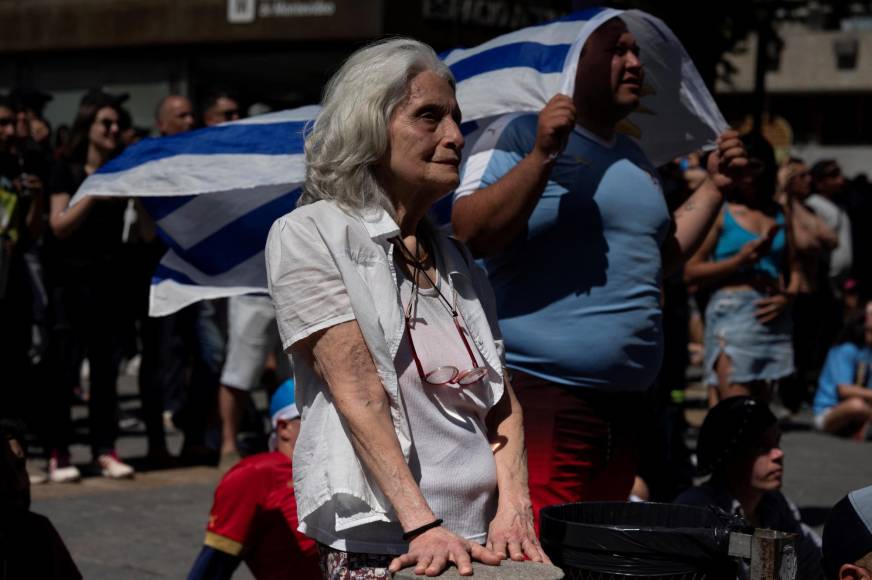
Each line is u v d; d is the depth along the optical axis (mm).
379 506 2443
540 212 3605
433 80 2568
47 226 6996
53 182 7020
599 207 3633
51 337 6953
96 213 7004
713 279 6363
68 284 6969
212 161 4145
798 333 10469
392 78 2523
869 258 14055
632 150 3900
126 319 7250
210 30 14492
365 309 2436
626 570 2572
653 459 6238
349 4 13398
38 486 6887
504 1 13875
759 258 6289
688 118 4258
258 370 7848
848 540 2871
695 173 7441
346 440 2467
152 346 7637
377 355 2438
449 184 2559
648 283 3691
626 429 3744
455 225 3436
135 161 4219
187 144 4250
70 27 15633
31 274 7199
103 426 7254
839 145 29203
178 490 6941
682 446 7270
